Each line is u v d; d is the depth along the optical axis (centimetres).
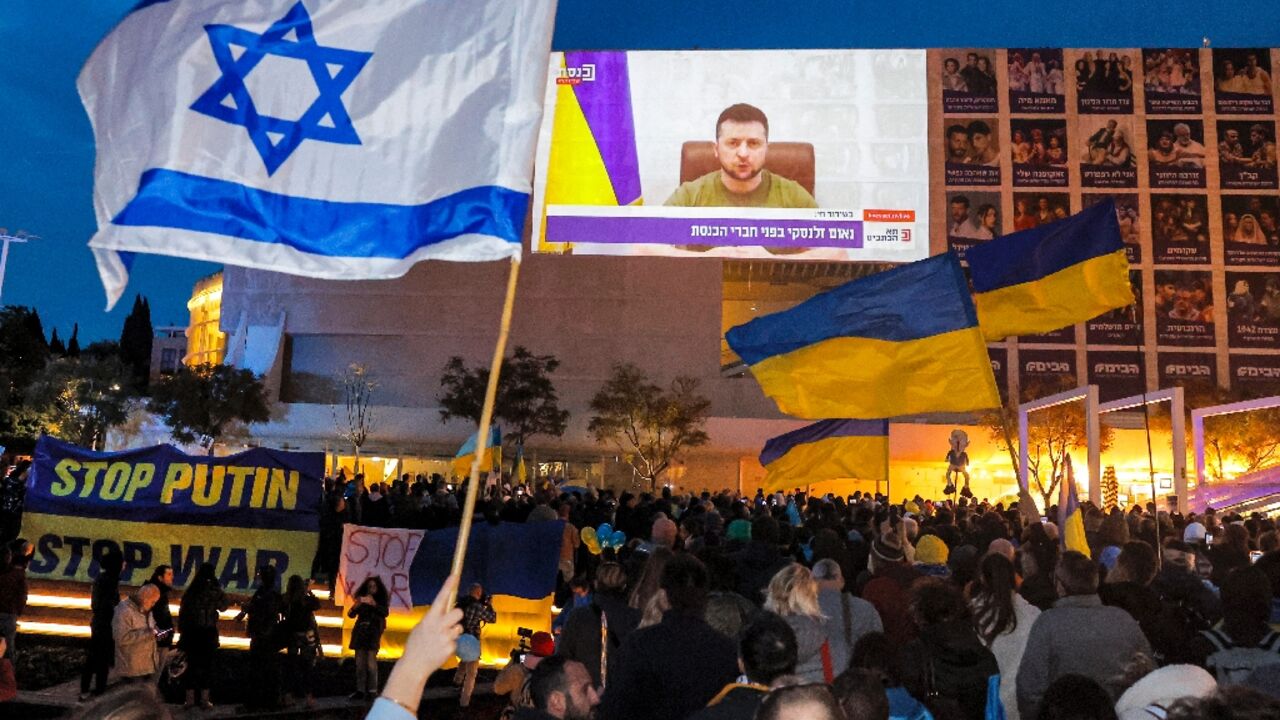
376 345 7244
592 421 6219
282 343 7219
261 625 1275
